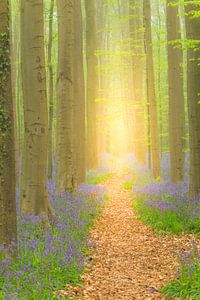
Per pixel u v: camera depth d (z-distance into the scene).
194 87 13.94
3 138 8.15
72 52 15.73
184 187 16.89
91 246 10.87
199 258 8.42
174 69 19.14
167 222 12.66
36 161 11.90
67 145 16.02
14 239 8.34
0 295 6.45
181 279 7.70
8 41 8.08
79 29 20.48
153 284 8.22
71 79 15.76
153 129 22.20
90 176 24.47
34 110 11.85
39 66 11.80
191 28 13.81
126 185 22.56
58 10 15.80
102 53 25.11
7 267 7.57
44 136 11.98
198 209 13.10
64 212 12.58
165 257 10.00
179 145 19.20
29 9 11.69
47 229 10.65
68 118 15.87
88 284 8.15
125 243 11.52
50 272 7.75
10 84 8.17
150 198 15.96
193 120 14.09
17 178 18.28
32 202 11.82
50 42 21.77
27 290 6.84
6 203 8.27
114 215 15.45
